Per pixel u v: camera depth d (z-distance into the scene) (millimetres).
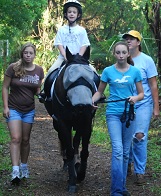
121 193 5875
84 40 7164
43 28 27312
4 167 7664
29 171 7617
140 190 6543
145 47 12188
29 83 6699
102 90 6191
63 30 7199
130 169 7266
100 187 6715
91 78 6023
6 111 6633
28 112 6754
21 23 18859
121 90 6039
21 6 18344
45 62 26297
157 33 11188
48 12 27391
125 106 5926
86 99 5773
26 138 6836
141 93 6105
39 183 6891
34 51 6746
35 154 9039
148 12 11578
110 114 6023
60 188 6668
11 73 6676
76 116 6195
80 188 6668
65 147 6559
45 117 14344
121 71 6055
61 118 6355
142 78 6305
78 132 6574
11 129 6637
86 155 6676
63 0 30062
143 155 6742
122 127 6051
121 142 5926
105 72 6105
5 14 18078
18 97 6676
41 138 10891
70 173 6469
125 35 6781
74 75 5961
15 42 25484
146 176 7184
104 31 35781
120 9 34156
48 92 6980
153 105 6844
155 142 9453
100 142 10055
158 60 11359
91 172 7582
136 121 6680
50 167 7969
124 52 5973
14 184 6672
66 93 6098
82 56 6312
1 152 8898
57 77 6527
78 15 7215
